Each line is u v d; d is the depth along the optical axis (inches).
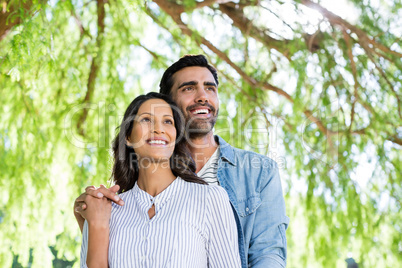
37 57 140.2
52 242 181.8
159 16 199.9
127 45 185.8
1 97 169.8
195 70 89.0
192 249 69.7
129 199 75.6
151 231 70.2
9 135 170.9
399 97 181.5
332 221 177.6
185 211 71.8
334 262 175.8
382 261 177.9
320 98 178.9
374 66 183.9
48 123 180.2
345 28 179.2
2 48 143.6
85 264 72.4
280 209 86.8
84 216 72.9
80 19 187.0
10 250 184.5
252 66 194.5
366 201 179.6
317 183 178.4
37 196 172.9
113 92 183.2
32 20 140.3
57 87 178.4
